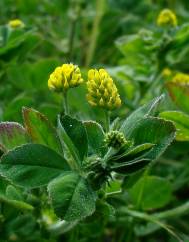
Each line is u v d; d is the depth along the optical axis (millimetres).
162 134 97
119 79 171
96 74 102
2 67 164
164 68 170
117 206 140
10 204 104
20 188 107
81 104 145
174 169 182
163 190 140
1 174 93
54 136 100
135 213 139
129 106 156
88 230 131
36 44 161
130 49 171
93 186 96
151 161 95
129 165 95
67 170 96
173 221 168
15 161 94
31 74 164
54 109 149
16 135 103
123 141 93
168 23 165
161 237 173
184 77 164
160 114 122
